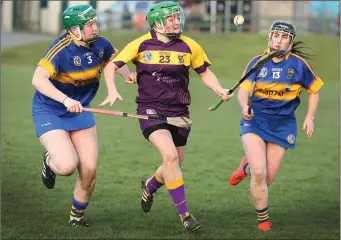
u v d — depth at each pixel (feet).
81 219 48.01
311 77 48.96
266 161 49.47
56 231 45.88
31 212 51.47
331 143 90.48
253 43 206.28
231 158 78.28
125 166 71.97
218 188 63.00
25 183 62.13
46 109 46.39
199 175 68.80
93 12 44.83
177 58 46.42
